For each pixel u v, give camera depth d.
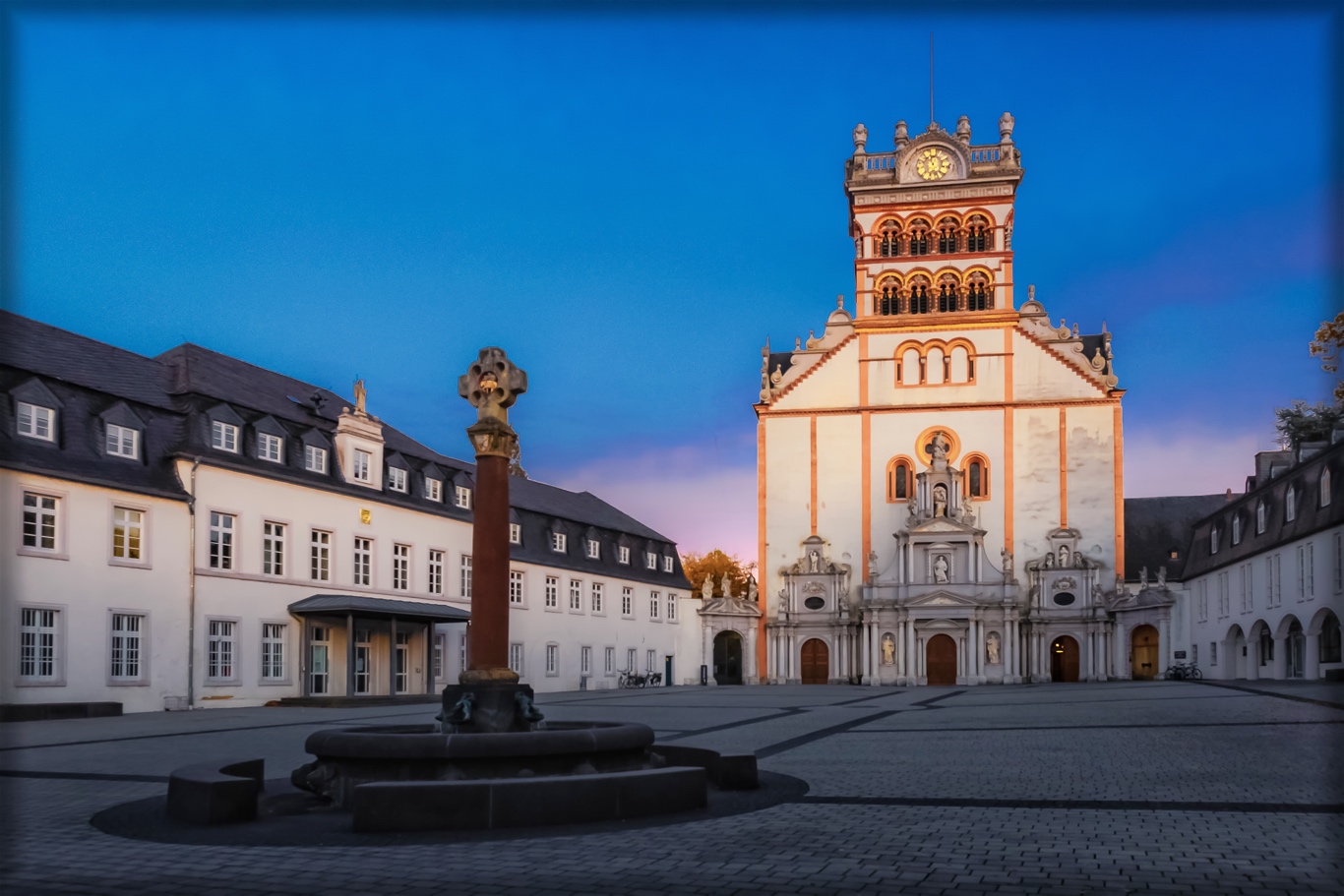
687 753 16.98
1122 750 20.56
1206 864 10.32
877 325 80.25
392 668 49.16
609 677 73.25
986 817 13.01
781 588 79.88
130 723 33.12
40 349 41.25
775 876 9.98
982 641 74.94
